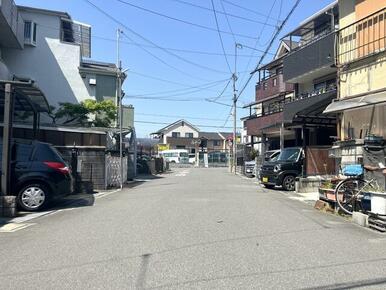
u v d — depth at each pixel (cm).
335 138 1861
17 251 676
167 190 1780
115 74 3209
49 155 1196
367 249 697
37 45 3041
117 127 2792
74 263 603
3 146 1095
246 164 3272
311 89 2584
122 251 671
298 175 1908
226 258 629
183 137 8944
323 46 2192
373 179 1030
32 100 1430
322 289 495
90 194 1648
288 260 621
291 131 2828
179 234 804
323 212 1139
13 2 2425
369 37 1497
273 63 3472
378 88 1443
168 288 496
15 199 1050
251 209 1168
